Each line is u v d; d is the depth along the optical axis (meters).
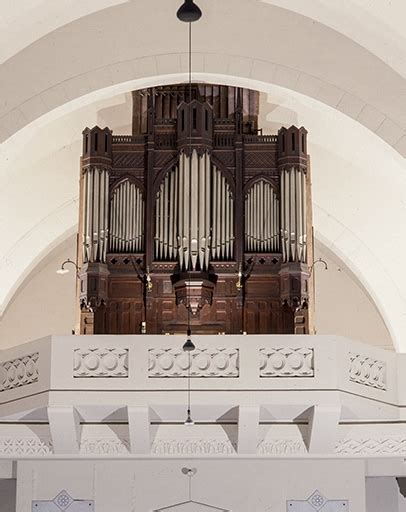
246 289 15.95
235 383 14.34
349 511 15.73
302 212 16.03
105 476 15.87
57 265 20.95
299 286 15.72
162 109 17.28
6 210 19.47
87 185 16.17
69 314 20.77
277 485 15.83
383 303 19.83
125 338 14.45
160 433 15.36
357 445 15.49
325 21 16.00
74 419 14.65
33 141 18.11
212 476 15.87
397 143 15.95
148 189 16.17
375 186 19.20
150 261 15.94
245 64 16.09
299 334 15.03
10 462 16.27
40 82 15.98
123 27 16.14
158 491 15.83
